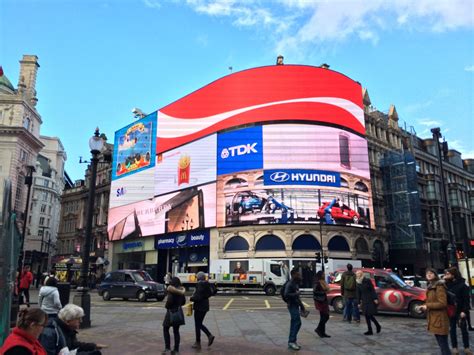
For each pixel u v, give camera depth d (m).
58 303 8.17
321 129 41.03
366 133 48.56
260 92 42.50
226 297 28.48
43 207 98.75
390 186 47.62
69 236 69.12
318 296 10.30
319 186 39.38
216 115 45.22
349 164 41.41
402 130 55.59
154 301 24.02
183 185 47.03
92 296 29.11
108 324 12.74
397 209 46.38
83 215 67.44
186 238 45.34
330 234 38.72
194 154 46.56
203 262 43.81
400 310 14.36
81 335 10.59
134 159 56.16
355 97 44.59
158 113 53.91
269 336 10.40
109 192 62.44
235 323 13.04
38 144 63.56
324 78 42.72
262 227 39.09
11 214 5.68
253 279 31.73
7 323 5.63
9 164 56.22
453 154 64.31
